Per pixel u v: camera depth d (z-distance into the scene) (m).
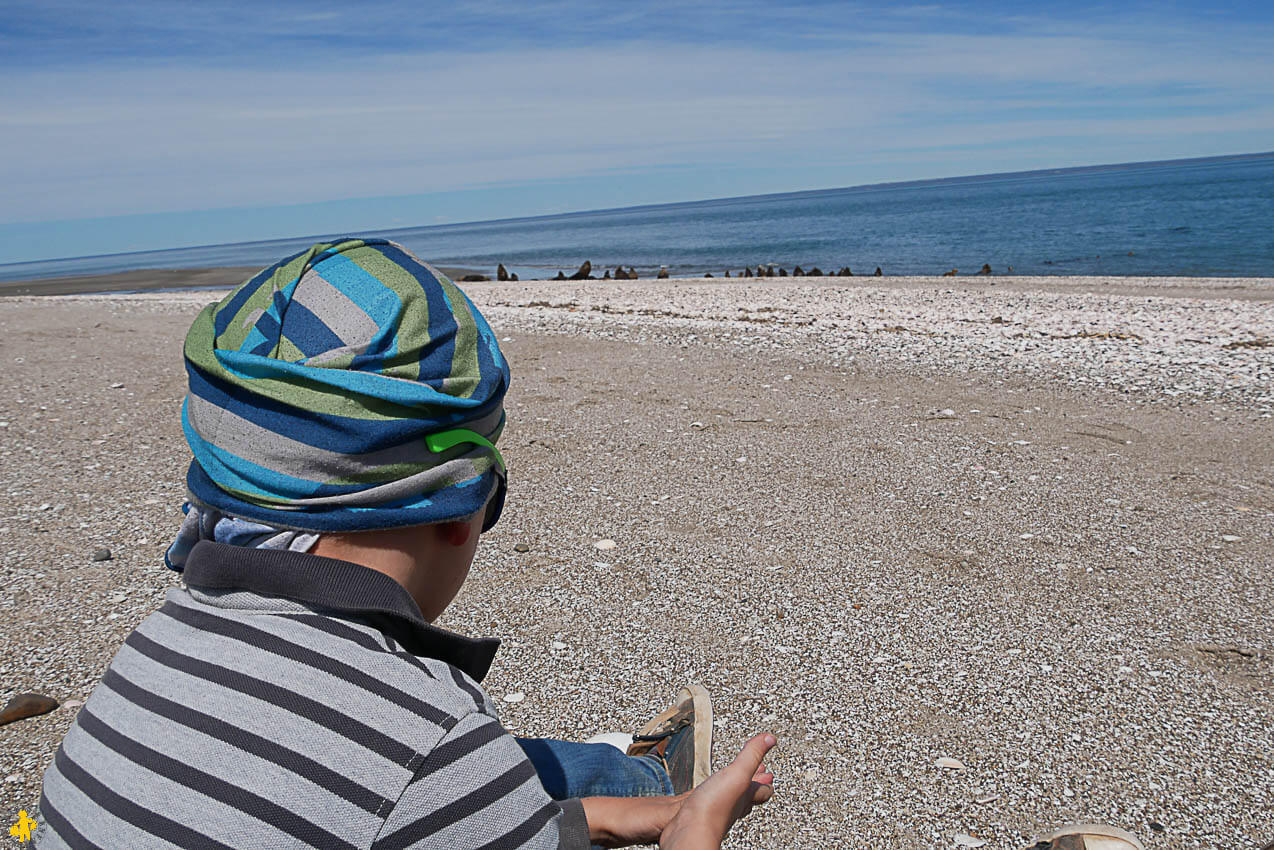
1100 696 2.65
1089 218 58.44
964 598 3.29
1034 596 3.30
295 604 0.92
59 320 11.48
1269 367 6.91
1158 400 6.14
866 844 2.08
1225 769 2.31
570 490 4.53
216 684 0.86
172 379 7.33
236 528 0.94
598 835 1.24
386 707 0.87
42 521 4.14
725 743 2.46
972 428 5.55
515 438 5.50
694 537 3.89
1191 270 25.42
